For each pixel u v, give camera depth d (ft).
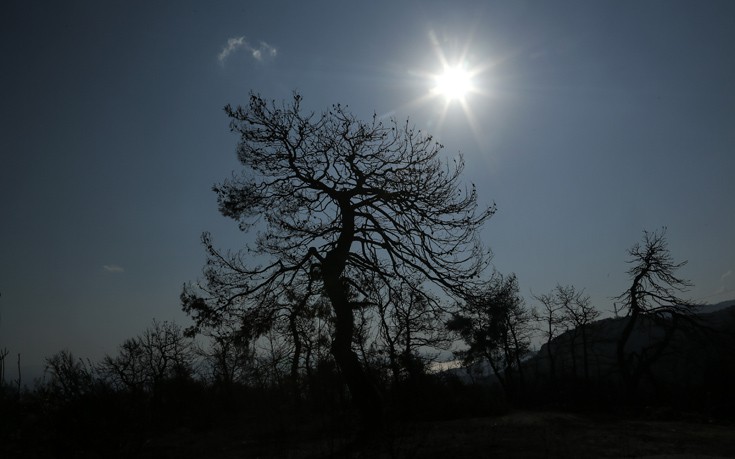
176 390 76.84
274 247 64.69
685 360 141.18
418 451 48.80
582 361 164.14
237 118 62.54
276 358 54.70
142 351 77.25
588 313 140.67
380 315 59.47
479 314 64.18
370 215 61.82
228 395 76.02
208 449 54.44
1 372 76.74
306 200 62.95
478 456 47.16
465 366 137.69
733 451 52.54
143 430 43.21
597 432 66.95
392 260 61.82
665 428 72.90
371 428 49.62
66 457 41.16
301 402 51.98
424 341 69.67
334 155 62.13
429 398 83.87
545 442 56.08
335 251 59.16
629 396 128.26
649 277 130.62
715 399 116.67
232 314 63.00
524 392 148.87
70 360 41.83
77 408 40.47
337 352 53.31
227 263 64.03
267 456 47.39
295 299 61.41
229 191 63.67
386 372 55.52
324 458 43.78
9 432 51.29
